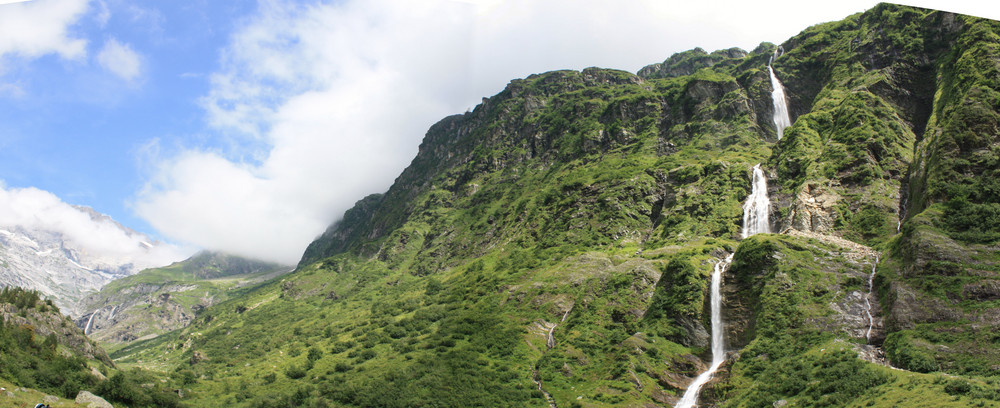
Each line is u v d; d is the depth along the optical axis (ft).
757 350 302.25
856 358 261.24
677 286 374.63
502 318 451.94
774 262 349.41
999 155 328.90
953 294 266.57
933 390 213.87
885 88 542.57
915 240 301.22
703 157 629.51
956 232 297.94
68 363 311.06
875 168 436.76
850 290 311.47
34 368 289.12
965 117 355.97
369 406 349.61
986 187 315.78
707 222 504.02
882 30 620.90
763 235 381.81
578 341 376.48
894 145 457.27
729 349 333.83
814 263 342.85
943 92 457.68
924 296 273.54
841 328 291.79
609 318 396.16
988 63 407.85
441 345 432.66
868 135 465.06
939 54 556.10
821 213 419.95
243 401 408.26
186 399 408.67
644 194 602.03
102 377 338.95
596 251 526.57
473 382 351.87
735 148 626.64
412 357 425.69
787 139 540.11
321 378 440.04
